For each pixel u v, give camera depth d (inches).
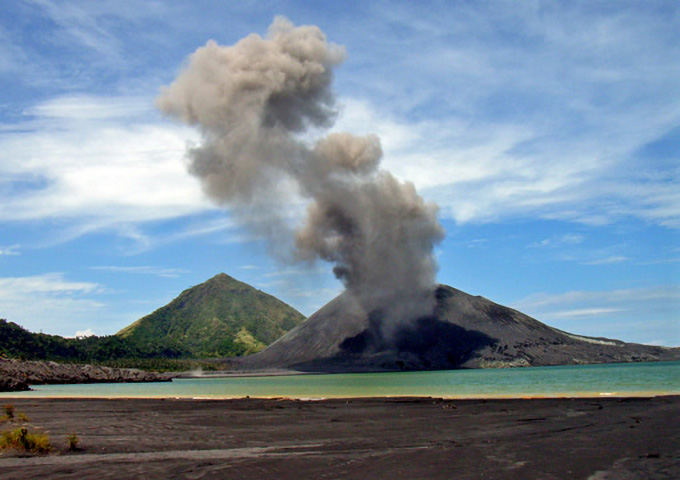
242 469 713.0
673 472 666.2
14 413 1699.1
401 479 645.3
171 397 2790.4
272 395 3009.4
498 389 3034.0
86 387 4916.3
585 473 669.9
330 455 826.2
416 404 1879.9
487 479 642.8
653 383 3324.3
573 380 4010.8
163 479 650.8
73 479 653.9
